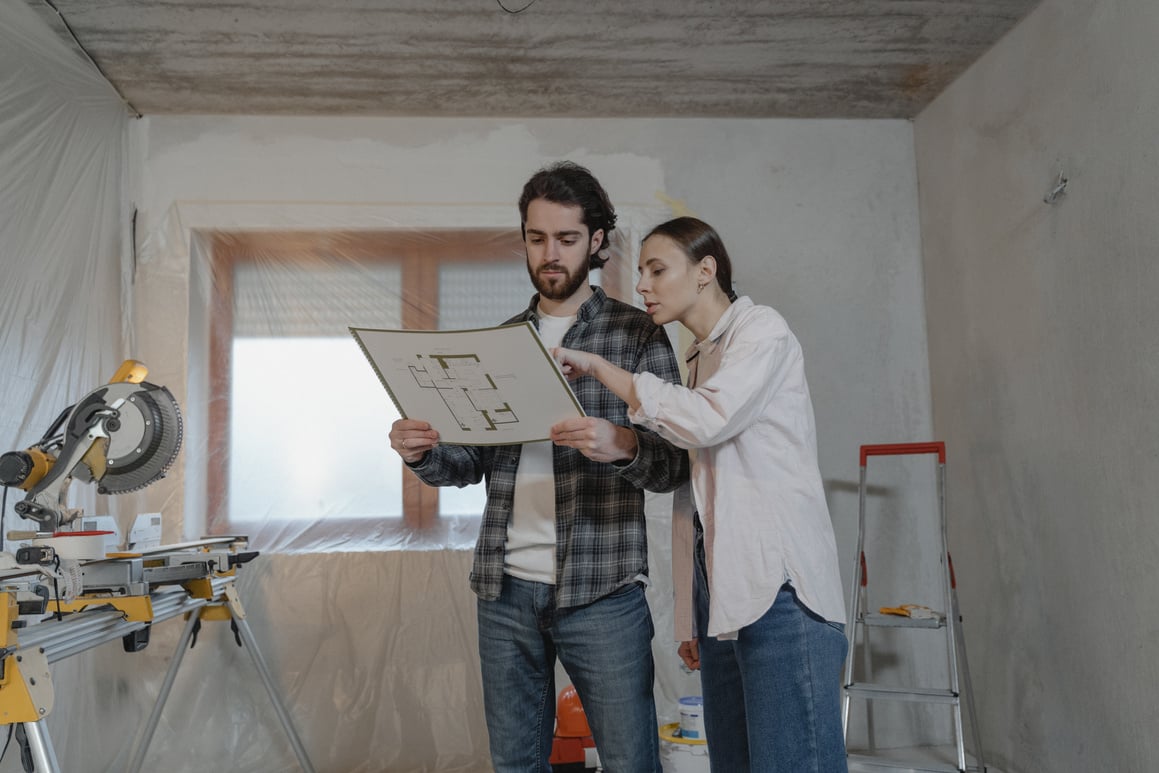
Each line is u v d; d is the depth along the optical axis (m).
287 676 3.20
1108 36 2.49
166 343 3.30
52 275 2.67
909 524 3.52
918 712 3.46
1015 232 2.99
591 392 1.65
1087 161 2.59
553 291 1.69
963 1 2.84
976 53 3.16
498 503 1.66
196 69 3.13
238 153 3.46
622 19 2.93
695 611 1.66
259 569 3.24
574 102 3.47
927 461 3.56
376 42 3.02
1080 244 2.63
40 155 2.62
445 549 3.31
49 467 2.02
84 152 2.94
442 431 1.59
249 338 3.36
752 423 1.48
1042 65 2.83
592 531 1.56
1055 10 2.75
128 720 3.10
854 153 3.68
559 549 1.57
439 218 3.48
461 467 1.79
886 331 3.61
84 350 2.88
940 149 3.50
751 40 3.06
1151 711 2.35
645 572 1.59
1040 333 2.85
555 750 2.83
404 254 3.45
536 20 2.92
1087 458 2.62
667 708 3.24
